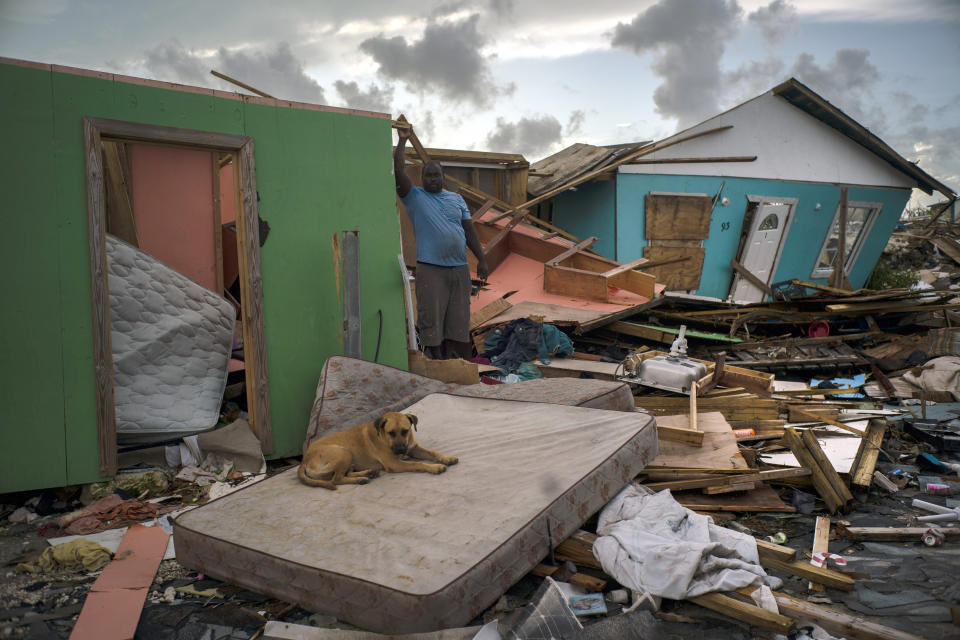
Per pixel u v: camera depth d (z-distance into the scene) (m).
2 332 4.40
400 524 3.48
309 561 3.20
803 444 4.88
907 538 3.94
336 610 3.10
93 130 4.57
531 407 4.99
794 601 3.16
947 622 3.00
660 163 12.51
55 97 4.47
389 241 5.97
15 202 4.39
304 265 5.54
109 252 4.87
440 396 5.43
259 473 5.07
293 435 5.51
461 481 3.95
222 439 5.11
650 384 6.65
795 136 13.89
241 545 3.39
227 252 8.34
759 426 5.82
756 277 14.04
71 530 4.19
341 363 5.32
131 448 4.93
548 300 9.77
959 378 7.15
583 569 3.65
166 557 3.86
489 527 3.37
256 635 3.07
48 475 4.55
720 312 10.52
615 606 3.29
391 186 5.96
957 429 5.91
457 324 7.00
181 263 7.06
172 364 5.18
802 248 14.84
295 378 5.53
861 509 4.49
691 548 3.36
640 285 9.82
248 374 5.44
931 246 21.03
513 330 8.20
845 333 10.39
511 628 2.98
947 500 4.61
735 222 13.54
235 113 5.15
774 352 8.99
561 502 3.62
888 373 8.55
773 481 4.75
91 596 3.38
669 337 9.05
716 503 4.45
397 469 4.19
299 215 5.50
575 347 9.27
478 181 12.66
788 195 14.04
